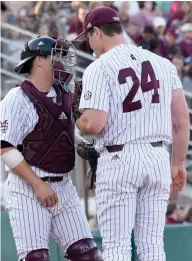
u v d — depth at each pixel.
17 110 14.80
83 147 15.09
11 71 31.52
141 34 32.84
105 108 13.63
